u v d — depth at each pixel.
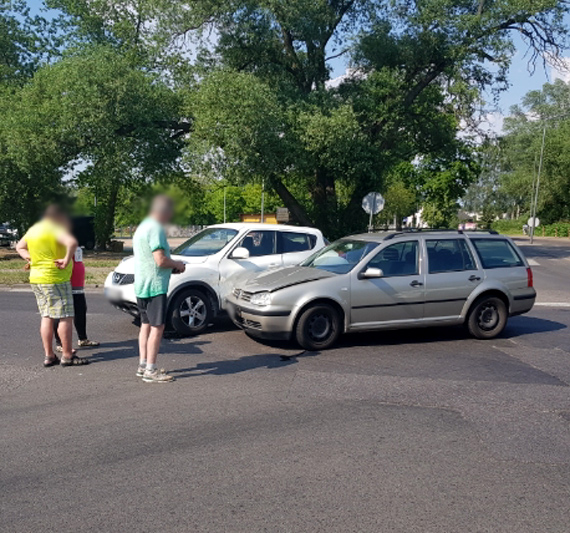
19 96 27.19
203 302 8.98
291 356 7.69
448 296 8.62
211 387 6.24
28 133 24.27
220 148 24.16
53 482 4.00
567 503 3.81
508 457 4.54
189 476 4.10
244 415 5.38
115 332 9.14
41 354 7.62
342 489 3.93
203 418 5.28
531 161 68.81
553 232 73.06
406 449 4.66
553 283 18.45
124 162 25.89
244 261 9.39
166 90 27.22
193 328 8.90
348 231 29.12
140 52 29.92
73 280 7.89
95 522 3.47
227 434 4.90
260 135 23.72
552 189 68.12
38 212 6.86
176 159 27.09
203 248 9.52
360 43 27.48
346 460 4.42
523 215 89.88
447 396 6.08
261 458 4.42
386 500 3.79
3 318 10.21
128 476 4.09
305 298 7.88
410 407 5.70
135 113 25.36
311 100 25.94
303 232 10.12
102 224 32.31
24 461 4.33
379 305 8.25
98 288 15.09
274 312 7.81
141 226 6.28
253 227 9.77
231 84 23.95
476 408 5.71
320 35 27.17
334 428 5.09
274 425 5.13
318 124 24.02
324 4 26.80
